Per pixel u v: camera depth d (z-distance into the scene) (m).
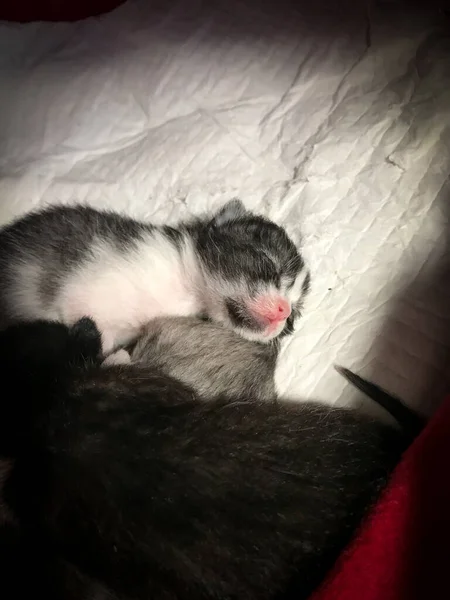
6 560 0.12
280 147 0.19
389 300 0.16
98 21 0.22
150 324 0.17
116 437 0.13
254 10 0.21
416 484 0.11
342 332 0.16
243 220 0.18
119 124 0.21
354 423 0.14
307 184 0.18
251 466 0.12
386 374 0.15
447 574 0.10
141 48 0.22
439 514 0.11
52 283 0.17
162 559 0.11
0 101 0.21
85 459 0.12
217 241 0.18
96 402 0.13
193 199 0.19
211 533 0.11
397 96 0.19
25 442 0.13
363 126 0.19
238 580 0.11
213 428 0.13
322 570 0.11
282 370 0.17
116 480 0.12
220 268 0.18
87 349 0.15
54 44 0.22
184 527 0.11
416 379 0.15
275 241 0.18
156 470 0.12
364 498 0.12
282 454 0.13
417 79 0.19
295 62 0.21
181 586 0.11
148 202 0.20
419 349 0.15
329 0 0.21
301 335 0.17
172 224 0.19
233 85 0.21
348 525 0.12
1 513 0.13
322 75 0.20
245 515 0.11
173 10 0.22
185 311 0.18
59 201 0.19
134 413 0.13
